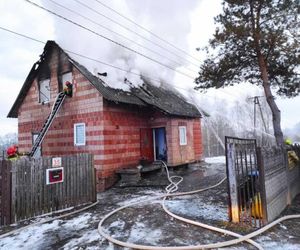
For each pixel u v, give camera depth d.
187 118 17.89
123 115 14.41
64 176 8.80
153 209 8.06
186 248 4.96
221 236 5.60
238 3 12.06
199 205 8.23
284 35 11.48
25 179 7.73
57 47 15.22
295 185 9.64
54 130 15.23
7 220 7.21
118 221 7.04
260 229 5.73
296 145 10.56
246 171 6.55
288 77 13.03
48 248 5.46
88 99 13.67
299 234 5.66
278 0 11.64
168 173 14.32
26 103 17.27
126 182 13.12
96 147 13.16
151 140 16.50
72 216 7.88
